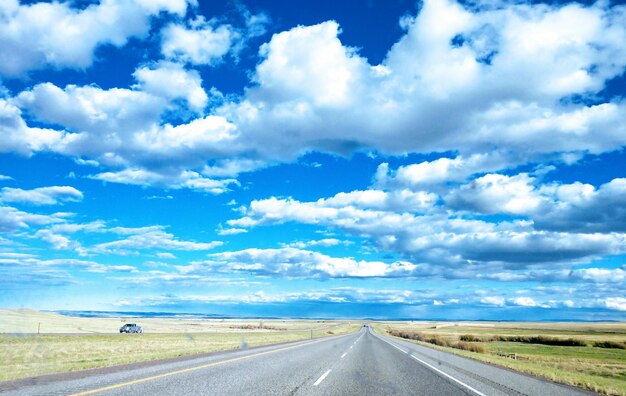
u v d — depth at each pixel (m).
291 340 45.91
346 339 51.44
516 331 138.75
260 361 19.39
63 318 104.31
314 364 19.14
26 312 107.69
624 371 30.81
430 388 13.08
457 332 121.56
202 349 26.20
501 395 12.20
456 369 19.70
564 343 79.81
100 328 70.19
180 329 82.31
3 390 9.98
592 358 47.62
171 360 18.75
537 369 22.39
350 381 13.97
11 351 22.73
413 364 21.30
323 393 11.30
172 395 9.81
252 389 11.25
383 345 39.53
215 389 10.94
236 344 33.41
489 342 80.00
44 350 23.75
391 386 13.20
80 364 16.12
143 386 10.97
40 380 11.66
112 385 10.96
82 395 9.45
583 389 15.16
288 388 11.79
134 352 23.33
